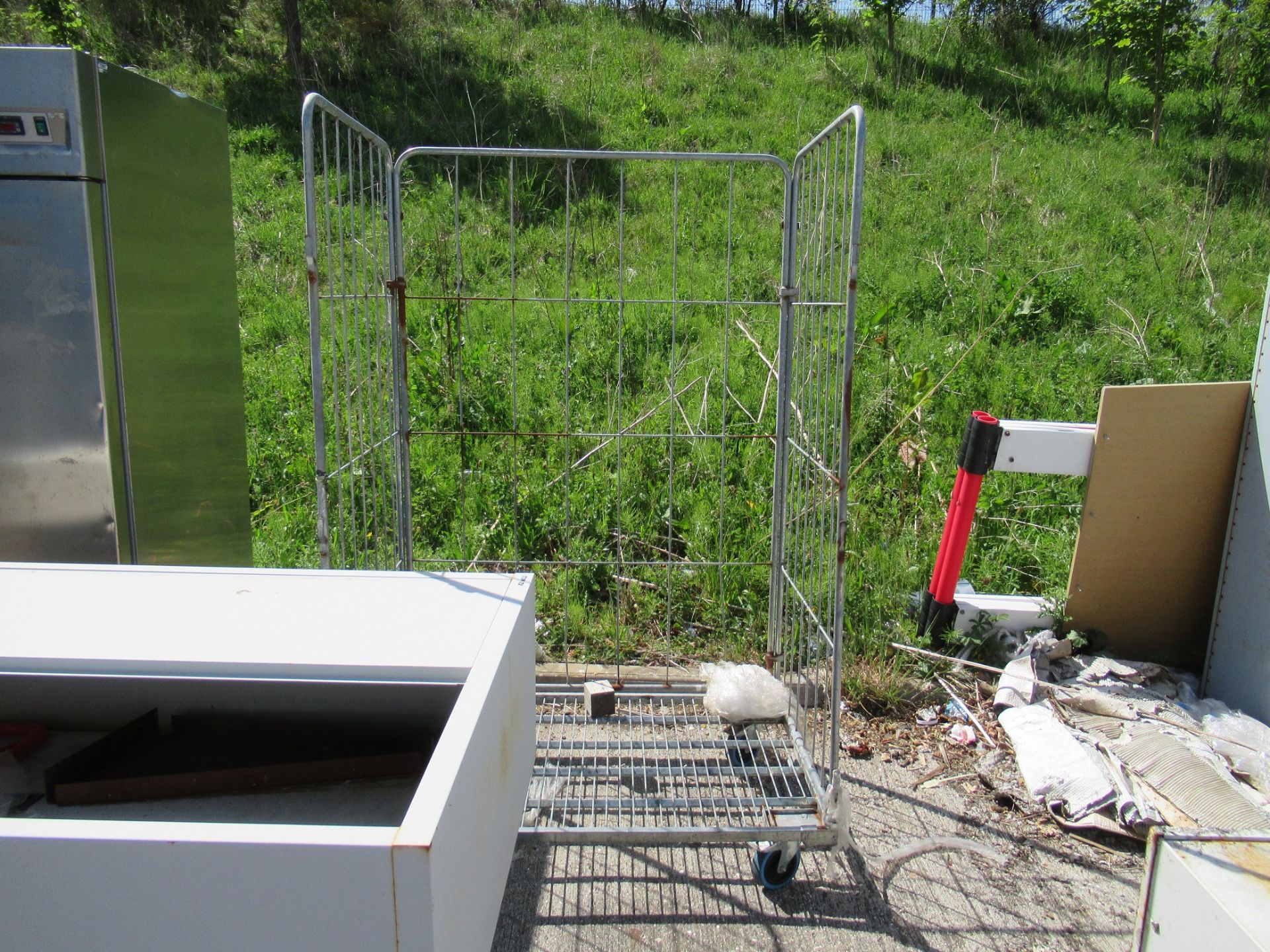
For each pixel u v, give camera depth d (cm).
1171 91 1146
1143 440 331
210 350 284
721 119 981
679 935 220
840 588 223
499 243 716
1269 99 1250
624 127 956
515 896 231
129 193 237
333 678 127
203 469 281
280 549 386
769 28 1342
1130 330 656
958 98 1130
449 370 510
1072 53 1357
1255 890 158
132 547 244
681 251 724
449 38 1145
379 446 274
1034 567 413
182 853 87
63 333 227
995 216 841
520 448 480
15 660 127
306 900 88
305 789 142
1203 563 343
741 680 290
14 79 213
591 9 1348
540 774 253
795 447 276
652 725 290
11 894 88
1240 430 329
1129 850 256
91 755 142
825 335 252
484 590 153
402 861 87
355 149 842
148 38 1077
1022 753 287
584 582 385
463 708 113
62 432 232
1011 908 232
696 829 224
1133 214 891
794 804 236
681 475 460
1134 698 314
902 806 272
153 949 90
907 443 468
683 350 576
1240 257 821
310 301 213
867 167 916
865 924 225
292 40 1003
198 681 128
